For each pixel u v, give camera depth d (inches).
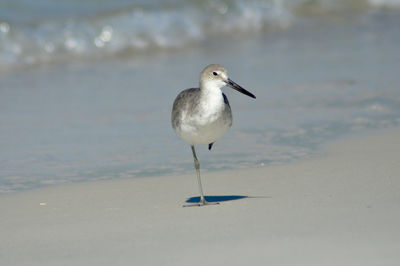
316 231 299.7
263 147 500.7
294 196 371.2
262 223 319.9
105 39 932.6
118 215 353.4
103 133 552.4
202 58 872.3
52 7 983.0
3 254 294.7
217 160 474.9
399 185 382.6
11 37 872.3
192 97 388.8
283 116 588.4
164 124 578.9
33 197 396.8
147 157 489.1
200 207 362.3
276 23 1091.9
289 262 261.3
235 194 388.5
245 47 936.9
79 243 306.0
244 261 266.2
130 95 682.2
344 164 439.8
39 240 313.4
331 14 1159.0
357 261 257.3
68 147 515.2
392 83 693.9
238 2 1095.6
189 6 1052.5
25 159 485.7
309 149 488.7
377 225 303.7
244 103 637.9
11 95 687.7
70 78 772.0
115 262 276.7
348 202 349.7
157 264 269.9
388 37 965.8
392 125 548.1
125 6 1019.9
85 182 430.3
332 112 594.9
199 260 271.3
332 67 781.9
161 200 384.8
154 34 971.3
